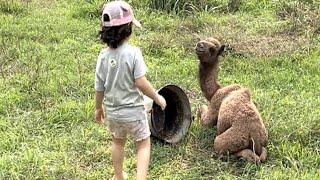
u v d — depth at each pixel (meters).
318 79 5.64
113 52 3.83
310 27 6.77
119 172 4.07
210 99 4.68
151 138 4.62
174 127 4.69
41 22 7.16
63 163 4.35
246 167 4.23
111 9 3.77
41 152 4.46
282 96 5.32
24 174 4.18
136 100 3.89
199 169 4.29
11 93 5.26
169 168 4.31
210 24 7.01
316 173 4.16
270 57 6.10
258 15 7.49
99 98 3.95
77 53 6.21
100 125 4.82
